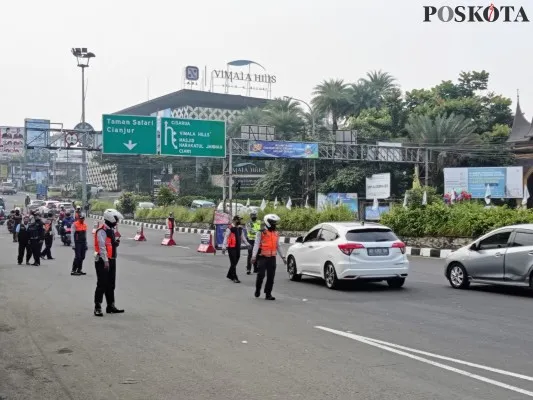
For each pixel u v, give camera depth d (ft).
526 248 43.73
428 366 24.09
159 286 50.70
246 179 277.23
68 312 37.45
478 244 47.78
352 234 48.19
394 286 49.98
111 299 37.24
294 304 40.78
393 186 193.36
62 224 103.91
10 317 35.76
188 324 33.42
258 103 338.95
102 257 36.11
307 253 52.31
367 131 215.10
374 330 31.58
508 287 49.47
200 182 277.03
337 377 22.58
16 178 473.67
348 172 192.24
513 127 180.75
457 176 170.81
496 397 20.04
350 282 52.85
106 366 24.63
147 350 27.30
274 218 43.37
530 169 174.09
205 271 63.46
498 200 175.01
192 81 330.13
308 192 194.29
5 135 127.24
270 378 22.54
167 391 21.16
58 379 22.86
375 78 243.19
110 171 345.72
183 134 125.08
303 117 233.76
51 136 147.33
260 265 43.42
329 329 31.81
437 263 70.23
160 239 123.54
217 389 21.27
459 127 192.24
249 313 37.06
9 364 25.09
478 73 234.79
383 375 22.81
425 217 85.76
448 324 33.24
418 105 226.38
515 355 25.94
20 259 70.13
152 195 274.16
